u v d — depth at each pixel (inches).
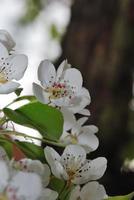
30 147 17.8
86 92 18.1
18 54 17.5
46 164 17.4
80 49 33.0
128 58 33.0
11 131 17.2
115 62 32.7
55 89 17.9
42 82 17.9
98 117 31.9
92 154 30.7
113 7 33.3
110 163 30.7
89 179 17.5
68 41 33.4
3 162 14.8
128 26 33.0
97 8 33.3
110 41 33.0
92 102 32.1
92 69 32.7
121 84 32.7
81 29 33.3
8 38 17.9
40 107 17.4
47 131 17.4
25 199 14.7
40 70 18.0
